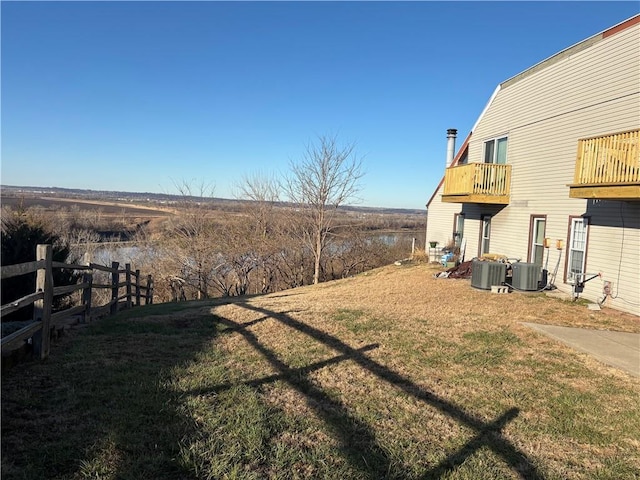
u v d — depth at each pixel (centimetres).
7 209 1036
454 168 1595
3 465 279
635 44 1001
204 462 302
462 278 1531
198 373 475
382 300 1133
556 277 1259
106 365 483
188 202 2845
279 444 336
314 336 673
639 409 449
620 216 1037
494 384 502
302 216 2772
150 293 1510
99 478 275
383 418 397
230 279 2839
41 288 497
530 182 1388
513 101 1477
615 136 955
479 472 318
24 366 465
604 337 729
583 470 334
